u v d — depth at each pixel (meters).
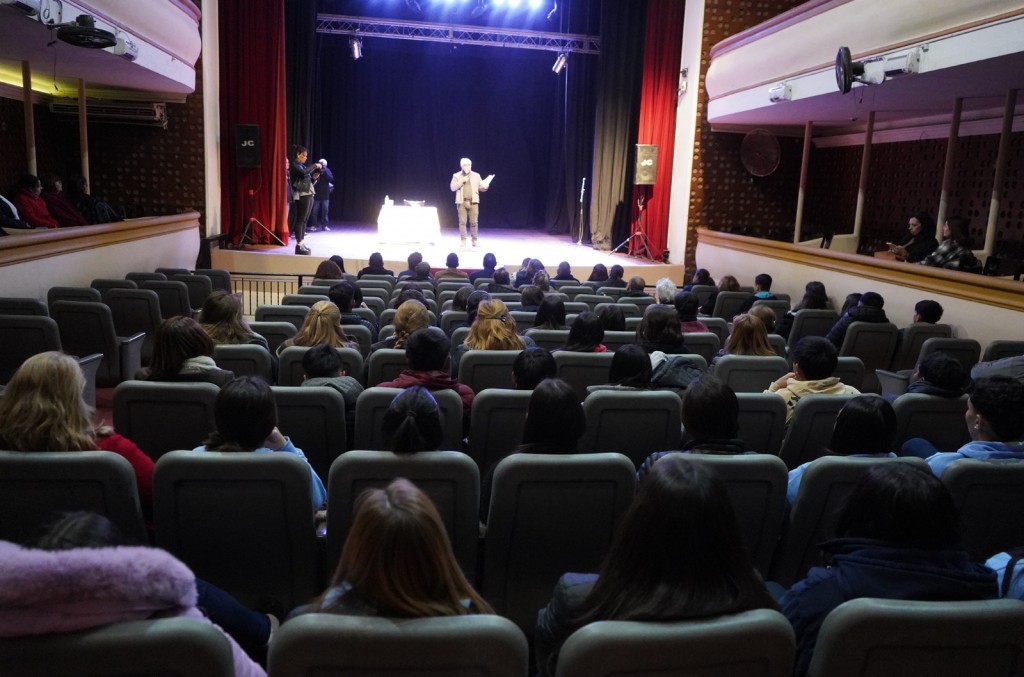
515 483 2.35
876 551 1.65
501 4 14.83
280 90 12.57
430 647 1.32
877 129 11.73
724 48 11.59
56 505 2.21
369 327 5.41
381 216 13.14
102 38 6.30
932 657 1.50
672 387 3.67
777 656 1.43
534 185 18.14
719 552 1.49
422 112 17.36
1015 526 2.53
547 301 5.04
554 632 1.66
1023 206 9.09
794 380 3.62
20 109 10.86
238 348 4.00
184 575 1.34
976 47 6.32
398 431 2.35
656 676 1.39
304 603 2.50
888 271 8.17
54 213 8.57
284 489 2.32
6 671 1.23
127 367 5.61
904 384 5.06
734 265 11.69
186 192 11.80
